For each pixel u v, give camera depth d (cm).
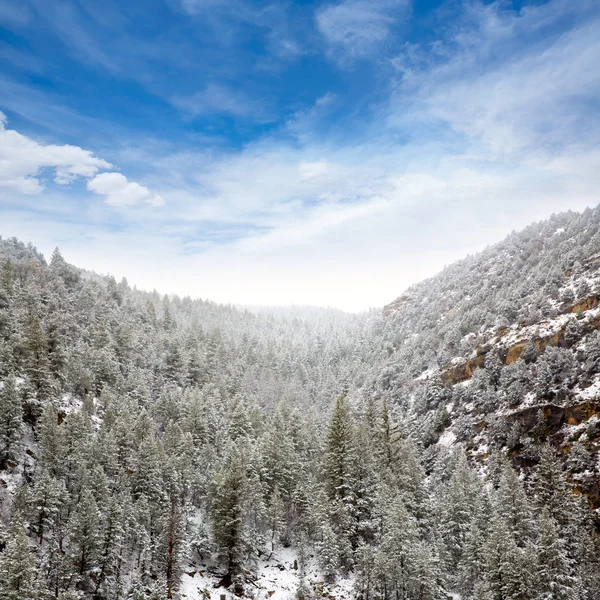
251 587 4706
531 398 7888
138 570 4428
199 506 6400
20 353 7494
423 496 5588
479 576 4275
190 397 8975
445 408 9750
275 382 13338
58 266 14250
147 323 14975
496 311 11862
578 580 3919
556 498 5081
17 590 3366
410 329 16812
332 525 5147
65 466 5591
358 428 6744
